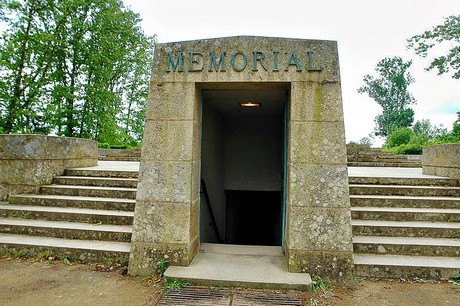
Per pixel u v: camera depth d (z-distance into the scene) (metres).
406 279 3.82
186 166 4.03
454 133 18.92
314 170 3.86
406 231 4.59
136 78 21.50
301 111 3.92
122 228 4.93
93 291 3.47
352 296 3.40
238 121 8.48
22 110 14.09
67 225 5.06
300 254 3.77
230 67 4.05
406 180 6.09
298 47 4.00
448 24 17.02
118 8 17.70
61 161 7.07
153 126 4.12
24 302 3.20
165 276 3.62
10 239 4.76
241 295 3.35
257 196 10.81
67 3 14.67
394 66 53.28
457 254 4.15
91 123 16.66
